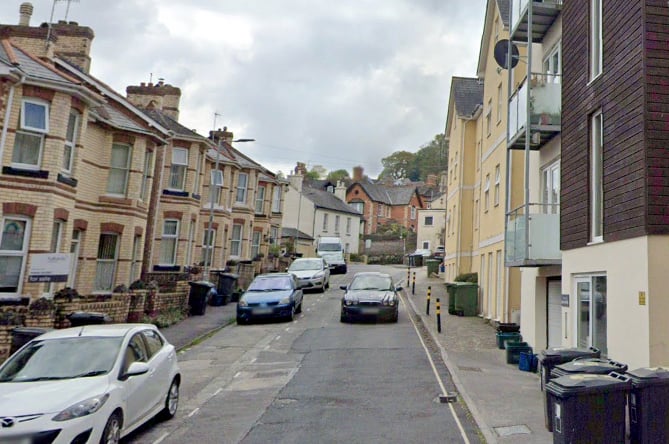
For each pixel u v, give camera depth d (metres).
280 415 8.22
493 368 11.56
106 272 17.83
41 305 12.38
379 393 9.41
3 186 13.40
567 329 10.80
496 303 18.02
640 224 8.08
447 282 30.31
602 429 5.56
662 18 8.23
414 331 16.61
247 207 31.59
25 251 13.67
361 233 63.88
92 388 6.32
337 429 7.45
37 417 5.69
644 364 7.88
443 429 7.38
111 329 7.85
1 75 13.18
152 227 22.25
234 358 13.03
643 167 8.05
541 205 12.91
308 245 50.25
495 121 19.44
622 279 8.62
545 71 14.91
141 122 20.23
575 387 5.58
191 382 10.70
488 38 21.25
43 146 14.04
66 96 14.44
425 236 55.12
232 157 30.56
